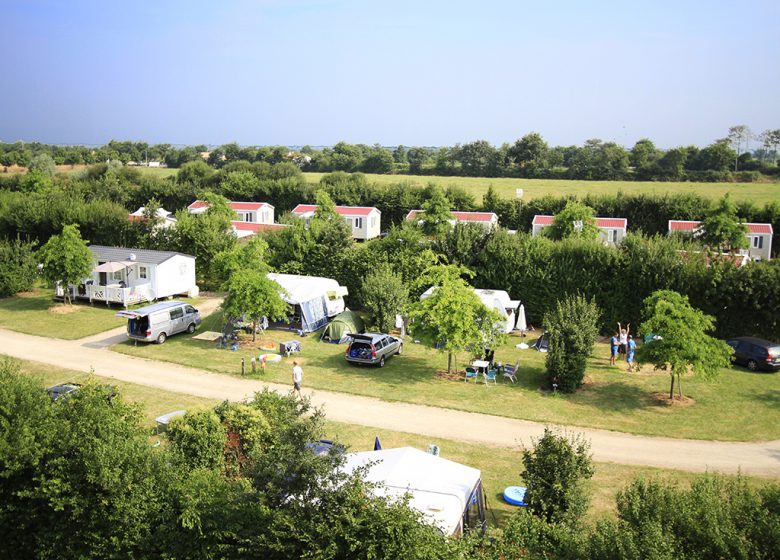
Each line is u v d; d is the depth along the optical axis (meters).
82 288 41.25
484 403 25.39
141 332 32.75
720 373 29.28
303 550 10.80
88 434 13.77
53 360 29.95
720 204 59.59
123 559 12.45
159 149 189.88
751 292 32.31
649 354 25.30
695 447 21.36
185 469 14.66
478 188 124.50
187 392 25.84
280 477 11.51
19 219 54.47
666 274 34.72
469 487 14.78
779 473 19.28
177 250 48.84
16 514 13.31
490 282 38.62
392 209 87.50
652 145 163.62
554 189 122.38
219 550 11.85
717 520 10.62
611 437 22.20
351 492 11.22
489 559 11.83
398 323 36.00
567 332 27.14
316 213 68.56
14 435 13.35
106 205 53.72
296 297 36.09
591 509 16.92
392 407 24.75
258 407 19.00
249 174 95.25
